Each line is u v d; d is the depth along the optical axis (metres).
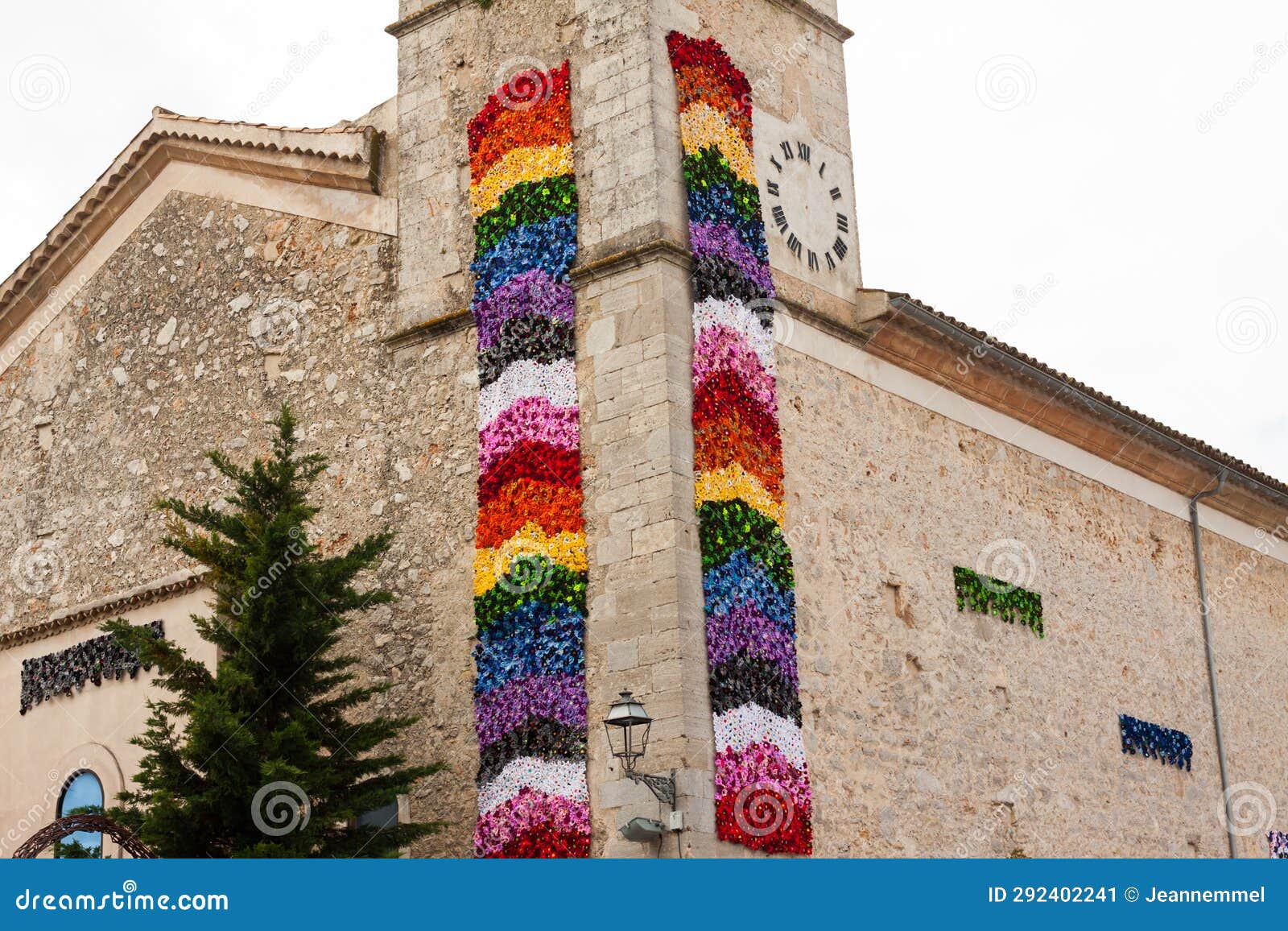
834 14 22.56
